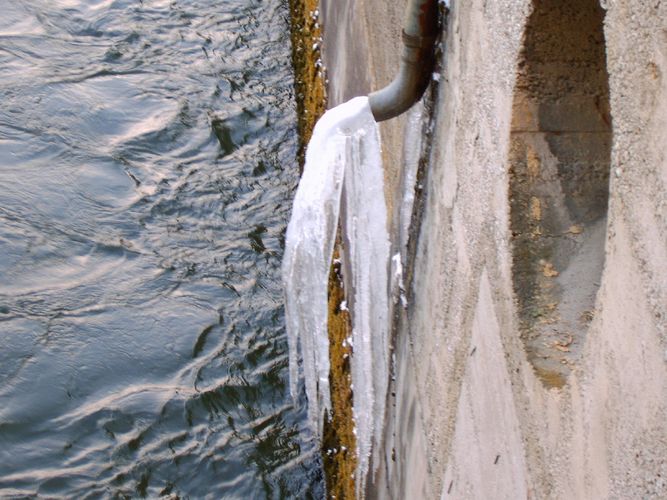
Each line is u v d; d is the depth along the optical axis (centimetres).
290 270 358
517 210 242
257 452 547
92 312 622
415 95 315
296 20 855
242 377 590
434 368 314
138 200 706
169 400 573
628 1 173
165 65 830
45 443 547
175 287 645
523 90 239
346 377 509
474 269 269
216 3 901
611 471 179
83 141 751
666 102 160
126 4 887
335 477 513
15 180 709
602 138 241
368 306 372
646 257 167
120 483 529
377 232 349
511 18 237
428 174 323
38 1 878
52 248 662
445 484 301
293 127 780
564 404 203
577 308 232
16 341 597
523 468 227
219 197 716
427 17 298
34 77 799
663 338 160
